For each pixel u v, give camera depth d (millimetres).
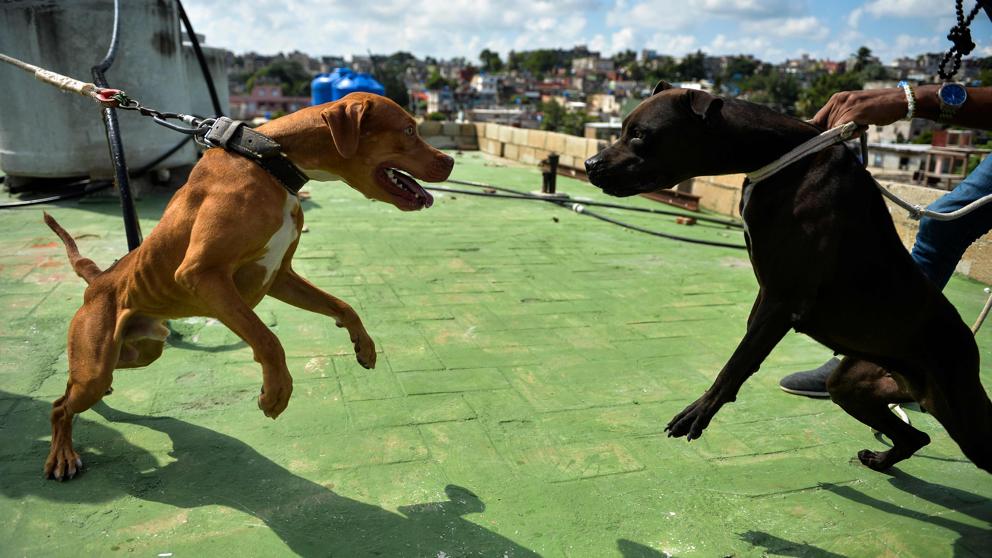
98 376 2916
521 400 3918
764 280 2607
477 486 3057
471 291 5918
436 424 3605
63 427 3035
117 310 2982
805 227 2477
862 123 2492
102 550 2549
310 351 4480
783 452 3463
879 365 2887
